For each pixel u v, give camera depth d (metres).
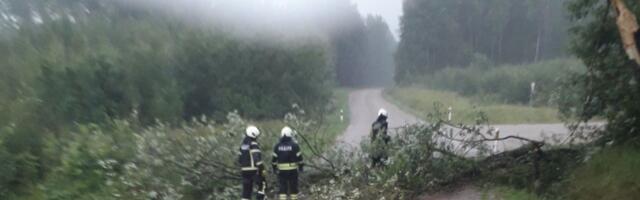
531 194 8.52
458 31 69.19
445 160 10.15
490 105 34.72
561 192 7.85
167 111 24.02
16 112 11.15
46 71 19.38
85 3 27.59
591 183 7.38
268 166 11.05
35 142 10.43
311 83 35.31
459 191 9.73
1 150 9.30
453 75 53.81
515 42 63.81
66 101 18.58
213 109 30.33
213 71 30.14
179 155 10.81
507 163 10.31
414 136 10.28
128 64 23.95
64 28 24.09
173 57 28.52
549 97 10.40
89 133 11.88
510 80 40.66
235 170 11.00
